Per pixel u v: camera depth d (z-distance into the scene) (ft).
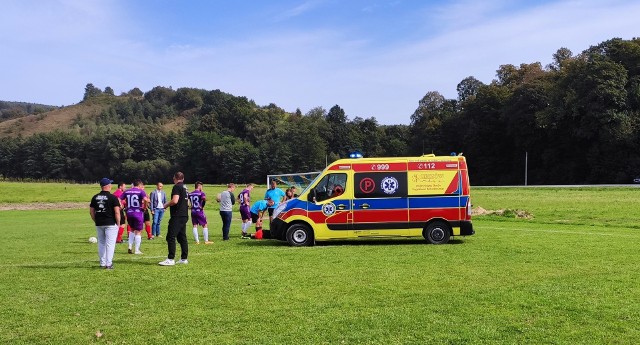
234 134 462.60
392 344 20.24
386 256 42.50
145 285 31.68
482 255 42.34
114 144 412.77
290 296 28.22
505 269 35.63
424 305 25.94
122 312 25.36
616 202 110.93
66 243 56.08
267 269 36.83
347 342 20.54
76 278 34.17
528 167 293.84
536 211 95.96
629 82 242.37
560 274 33.65
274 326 22.76
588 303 25.88
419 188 51.65
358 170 52.08
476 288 29.63
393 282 31.55
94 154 417.90
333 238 51.55
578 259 39.81
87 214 118.32
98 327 23.00
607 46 261.24
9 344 20.80
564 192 152.35
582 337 20.84
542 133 278.26
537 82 286.66
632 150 234.58
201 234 67.92
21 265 39.91
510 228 68.03
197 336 21.56
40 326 23.22
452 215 51.29
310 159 383.65
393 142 412.36
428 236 51.26
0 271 37.09
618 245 48.16
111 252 38.24
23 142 440.04
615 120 231.91
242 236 62.34
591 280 31.55
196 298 28.07
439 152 345.51
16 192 201.87
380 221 51.55
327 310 25.22
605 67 238.68
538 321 23.00
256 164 382.63
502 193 159.63
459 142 336.70
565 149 270.05
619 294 27.78
